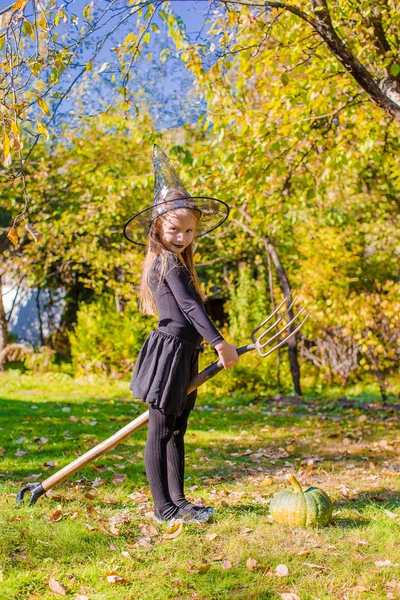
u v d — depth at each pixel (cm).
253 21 595
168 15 632
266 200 746
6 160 330
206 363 1152
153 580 280
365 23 594
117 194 1037
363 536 337
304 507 350
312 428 744
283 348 1223
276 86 686
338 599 264
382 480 463
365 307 991
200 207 354
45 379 1270
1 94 342
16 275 1446
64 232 1238
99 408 858
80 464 364
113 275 1359
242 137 683
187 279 351
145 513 369
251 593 267
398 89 602
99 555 305
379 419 838
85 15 385
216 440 640
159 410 344
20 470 468
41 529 332
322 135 707
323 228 1062
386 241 1161
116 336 1280
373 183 1142
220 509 377
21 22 336
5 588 267
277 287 1305
